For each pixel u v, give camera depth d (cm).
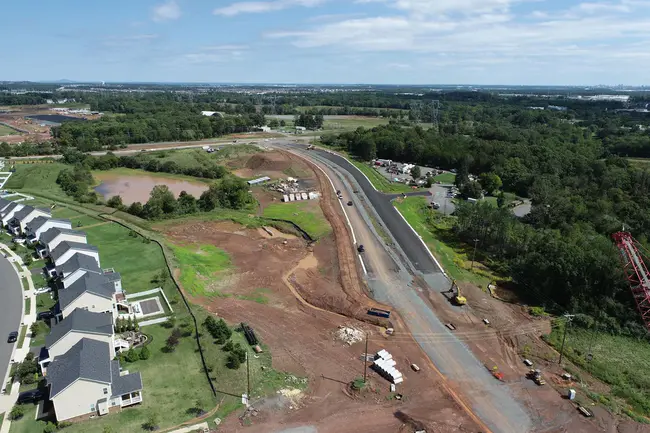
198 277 8675
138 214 12025
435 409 5512
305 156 19862
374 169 18175
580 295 7731
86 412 5084
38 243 9838
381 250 10212
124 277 8444
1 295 7819
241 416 5266
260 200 13938
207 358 6203
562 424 5309
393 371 6034
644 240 9006
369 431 5134
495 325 7381
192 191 15262
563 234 10069
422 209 13312
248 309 7694
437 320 7512
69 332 5697
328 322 7425
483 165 17375
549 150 16788
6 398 5422
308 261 9744
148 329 6856
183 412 5253
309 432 5088
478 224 10594
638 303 7356
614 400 5741
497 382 6047
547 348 6806
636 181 13225
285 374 6059
